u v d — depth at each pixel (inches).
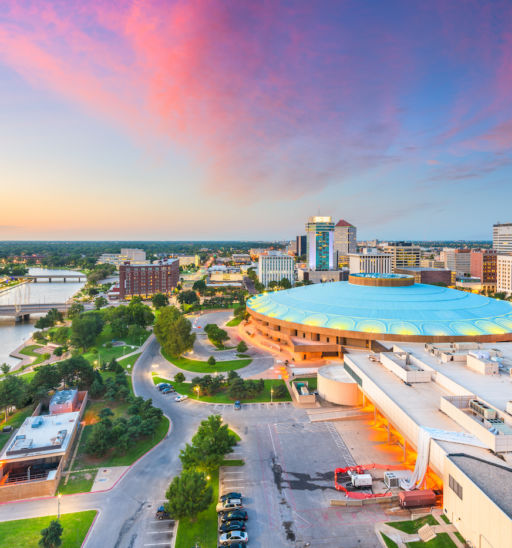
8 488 2571.4
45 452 2866.6
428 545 2082.9
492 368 3265.3
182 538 2231.8
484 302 6112.2
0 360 6314.0
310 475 2792.8
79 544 2183.8
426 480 2615.7
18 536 2220.7
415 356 3858.3
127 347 6402.6
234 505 2439.7
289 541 2183.8
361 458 2997.0
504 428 2345.0
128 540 2217.0
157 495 2620.6
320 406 3939.5
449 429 2516.0
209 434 2928.2
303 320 5713.6
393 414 2915.8
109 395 4087.1
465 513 2039.9
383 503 2491.4
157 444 3275.1
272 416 3740.2
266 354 5915.4
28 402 3998.5
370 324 5206.7
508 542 1701.5
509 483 1967.3
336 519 2353.6
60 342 6904.5
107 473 2866.6
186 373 5118.1
